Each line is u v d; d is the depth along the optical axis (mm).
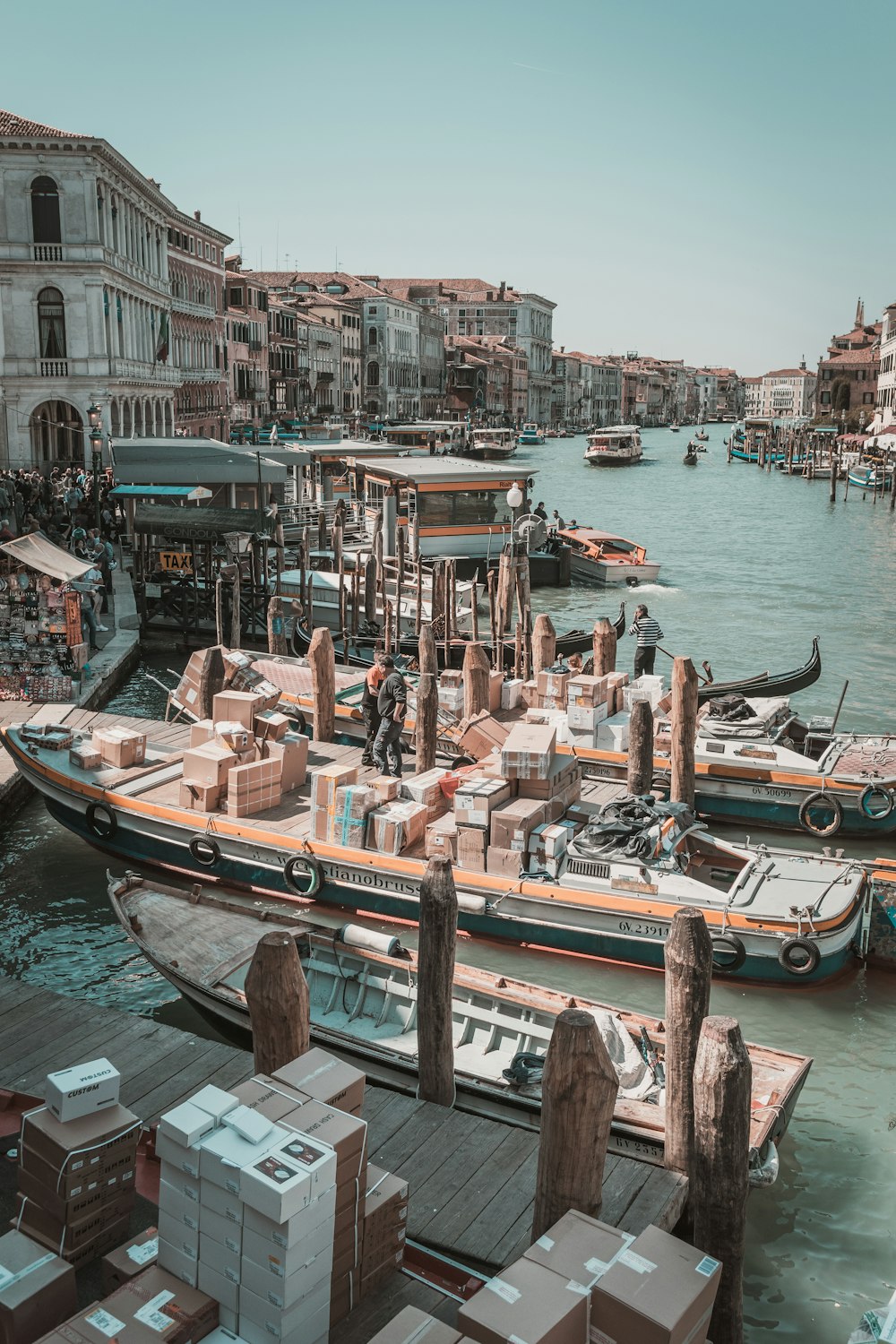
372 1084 10500
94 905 15367
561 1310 5812
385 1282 7141
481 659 19703
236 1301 6039
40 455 51969
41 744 17547
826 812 17641
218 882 15578
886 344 110062
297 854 14688
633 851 13758
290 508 43656
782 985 13188
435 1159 8906
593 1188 7141
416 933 14375
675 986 8484
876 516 70625
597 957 13672
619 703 19781
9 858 16703
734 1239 7316
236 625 27875
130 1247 6605
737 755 18234
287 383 102625
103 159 50875
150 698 25234
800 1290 8945
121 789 16250
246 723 16484
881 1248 9391
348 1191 6500
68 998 11016
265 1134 6207
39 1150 6934
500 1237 8031
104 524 41219
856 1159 10523
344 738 21016
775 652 32031
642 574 43406
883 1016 12945
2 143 48688
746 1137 7238
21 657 21781
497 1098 9734
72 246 50094
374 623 29516
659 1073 10203
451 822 14820
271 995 7945
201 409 76750
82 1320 5879
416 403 141250
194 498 33375
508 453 102188
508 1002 11141
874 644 33281
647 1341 5762
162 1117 6320
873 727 24531
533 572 42188
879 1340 5844
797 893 13492
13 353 50406
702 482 100188
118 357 53406
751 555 52344
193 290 75562
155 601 30906
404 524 38312
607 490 90375
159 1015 12852
